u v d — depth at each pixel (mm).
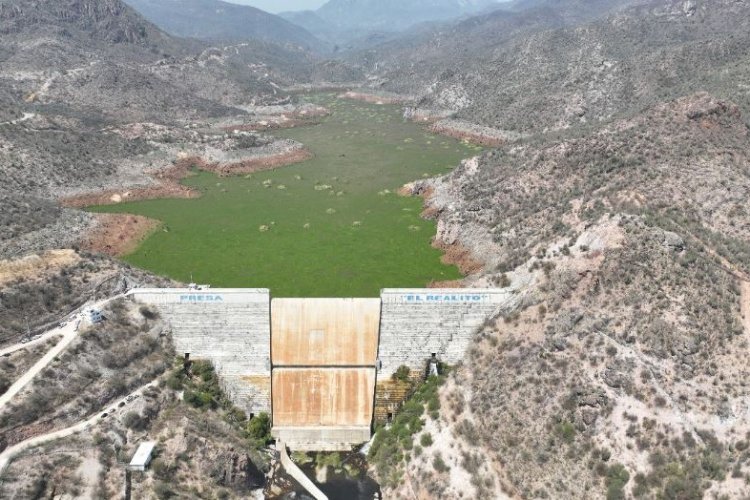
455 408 82500
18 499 64875
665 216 96812
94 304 88500
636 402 72312
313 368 90875
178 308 88750
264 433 88688
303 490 81312
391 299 89375
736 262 87125
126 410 77750
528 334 84000
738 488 63781
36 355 79500
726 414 69250
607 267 84375
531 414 76500
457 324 90250
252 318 89000
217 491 75562
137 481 71188
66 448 71000
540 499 70688
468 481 74875
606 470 69438
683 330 75500
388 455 83875
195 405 83875
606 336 78125
